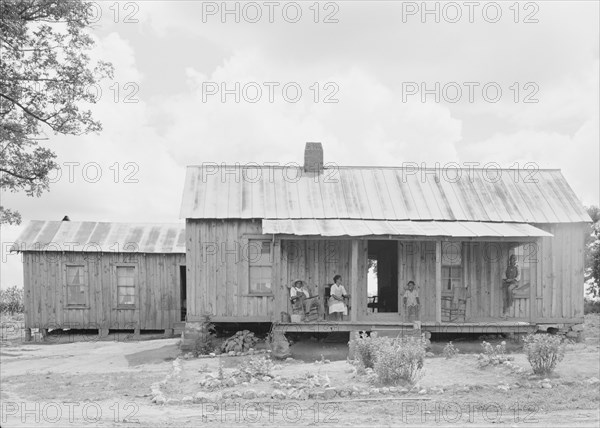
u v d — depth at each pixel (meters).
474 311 25.44
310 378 17.56
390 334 22.80
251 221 25.47
